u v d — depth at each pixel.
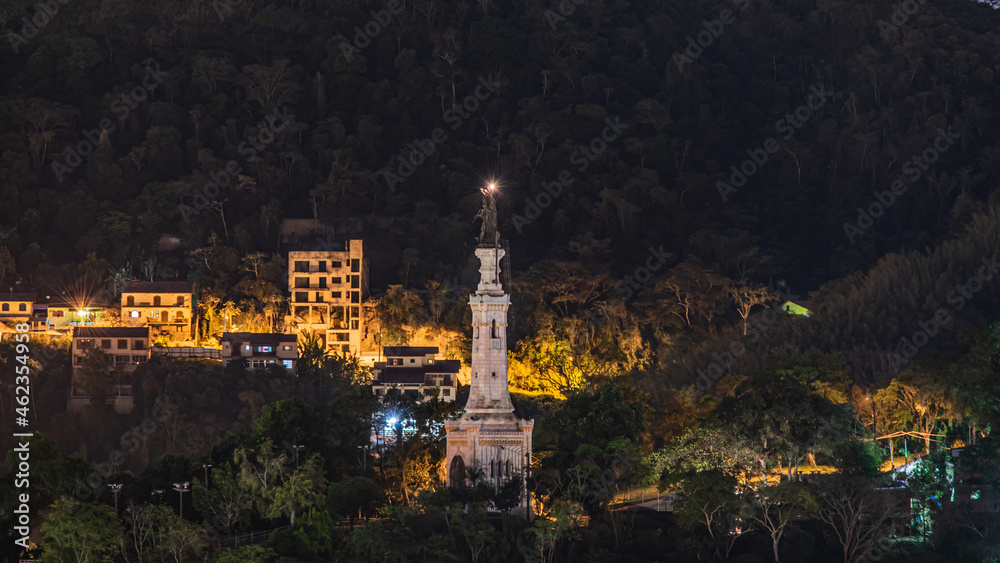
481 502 168.38
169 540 159.88
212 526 172.12
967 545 169.75
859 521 174.38
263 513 171.88
